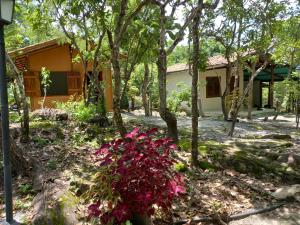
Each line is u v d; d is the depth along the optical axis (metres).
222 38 10.91
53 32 9.11
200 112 14.45
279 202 3.93
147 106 13.80
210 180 4.46
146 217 2.91
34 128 6.50
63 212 3.17
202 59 7.96
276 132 9.61
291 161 5.08
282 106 17.69
